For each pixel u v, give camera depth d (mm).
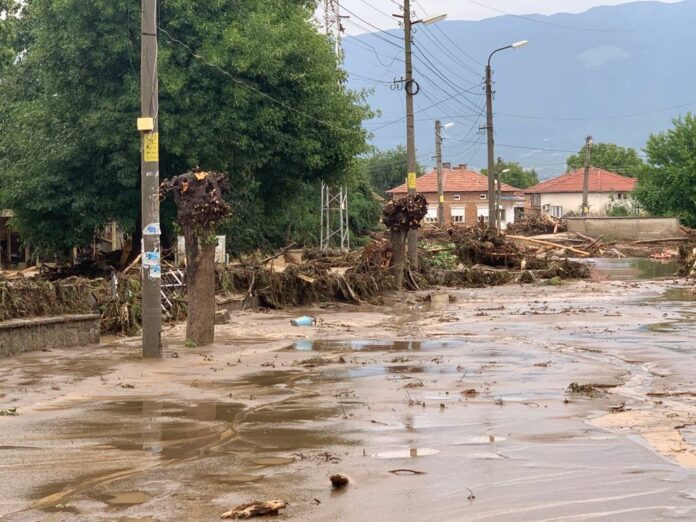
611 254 64438
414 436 8180
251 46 30000
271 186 35781
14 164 33719
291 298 25969
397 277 31812
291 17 33531
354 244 69250
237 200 34344
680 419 8828
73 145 30438
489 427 8523
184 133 29703
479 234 47062
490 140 50344
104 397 10586
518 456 7348
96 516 5840
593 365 13062
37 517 5824
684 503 5984
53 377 12305
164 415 9367
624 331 18125
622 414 9109
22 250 51656
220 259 28391
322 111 32844
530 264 43875
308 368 13062
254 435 8312
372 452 7570
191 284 16250
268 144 31625
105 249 48375
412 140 35375
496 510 5883
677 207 76000
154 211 14508
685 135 76562
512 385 11164
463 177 117438
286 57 31469
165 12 30391
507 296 30469
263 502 5992
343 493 6320
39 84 38562
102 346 16422
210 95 30203
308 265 27688
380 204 77625
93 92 30750
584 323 20047
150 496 6301
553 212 124625
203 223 16047
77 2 29391
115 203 31859
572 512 5816
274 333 18625
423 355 14469
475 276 37406
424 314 23609
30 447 7859
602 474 6746
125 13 29625
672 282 37094
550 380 11578
